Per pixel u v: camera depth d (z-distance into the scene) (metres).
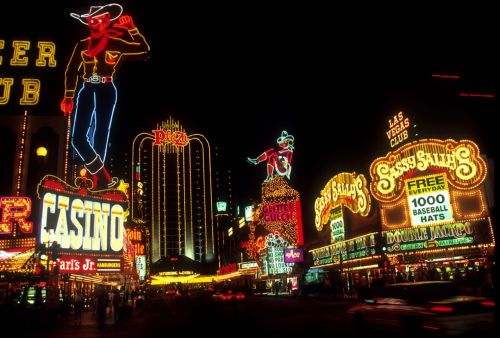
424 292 13.41
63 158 40.72
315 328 18.59
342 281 45.53
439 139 35.03
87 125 44.34
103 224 36.34
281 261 64.56
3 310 24.72
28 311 24.84
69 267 32.78
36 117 41.50
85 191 35.53
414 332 12.86
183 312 37.72
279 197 58.56
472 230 32.41
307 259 55.91
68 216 33.50
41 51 43.94
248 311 32.38
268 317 25.78
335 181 46.09
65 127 41.59
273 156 60.84
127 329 23.69
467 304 12.20
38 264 26.38
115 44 45.44
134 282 85.12
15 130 40.62
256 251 72.94
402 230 35.53
